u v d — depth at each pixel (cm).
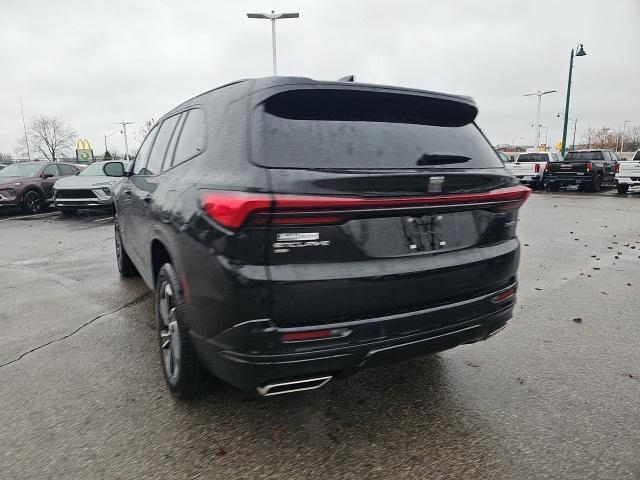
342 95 251
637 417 273
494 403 289
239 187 215
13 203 1395
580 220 1148
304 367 217
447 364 344
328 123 242
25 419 274
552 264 666
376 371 333
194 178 259
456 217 256
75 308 477
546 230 990
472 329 261
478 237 266
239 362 217
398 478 224
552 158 2338
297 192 208
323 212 211
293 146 227
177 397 294
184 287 252
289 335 213
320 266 216
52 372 334
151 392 304
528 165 2216
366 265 225
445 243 251
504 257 275
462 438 254
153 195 328
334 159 229
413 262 237
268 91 238
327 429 263
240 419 273
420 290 239
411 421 271
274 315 212
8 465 234
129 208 438
